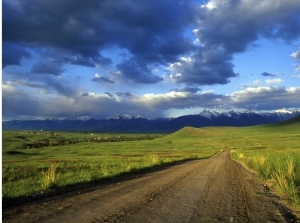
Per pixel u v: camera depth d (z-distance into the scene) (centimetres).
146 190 1284
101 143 17288
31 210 869
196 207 923
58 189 1327
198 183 1532
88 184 1525
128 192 1228
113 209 882
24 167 3269
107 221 739
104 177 1831
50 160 5941
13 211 855
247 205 967
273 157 3200
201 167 2853
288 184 1296
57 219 758
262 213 857
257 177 1881
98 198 1080
